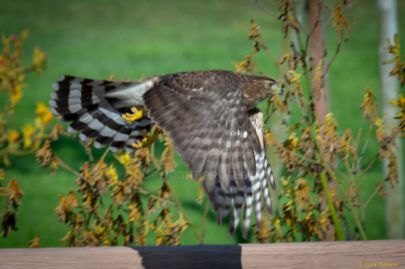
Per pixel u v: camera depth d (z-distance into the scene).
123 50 36.56
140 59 34.97
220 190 6.39
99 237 9.30
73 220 9.28
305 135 9.61
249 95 8.49
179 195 17.38
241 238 13.57
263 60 33.31
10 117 15.27
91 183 9.16
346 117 25.33
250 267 7.59
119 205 9.21
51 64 32.69
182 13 45.84
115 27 41.84
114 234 9.41
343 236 9.61
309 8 10.35
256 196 7.30
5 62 11.84
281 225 10.16
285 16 9.58
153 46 37.62
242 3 47.72
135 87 8.49
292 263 7.60
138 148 9.04
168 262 7.54
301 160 9.77
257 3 9.93
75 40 38.41
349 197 9.85
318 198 10.02
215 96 6.86
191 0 49.78
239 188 6.79
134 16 44.78
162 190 9.38
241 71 9.62
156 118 6.81
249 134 6.74
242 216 7.10
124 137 9.02
